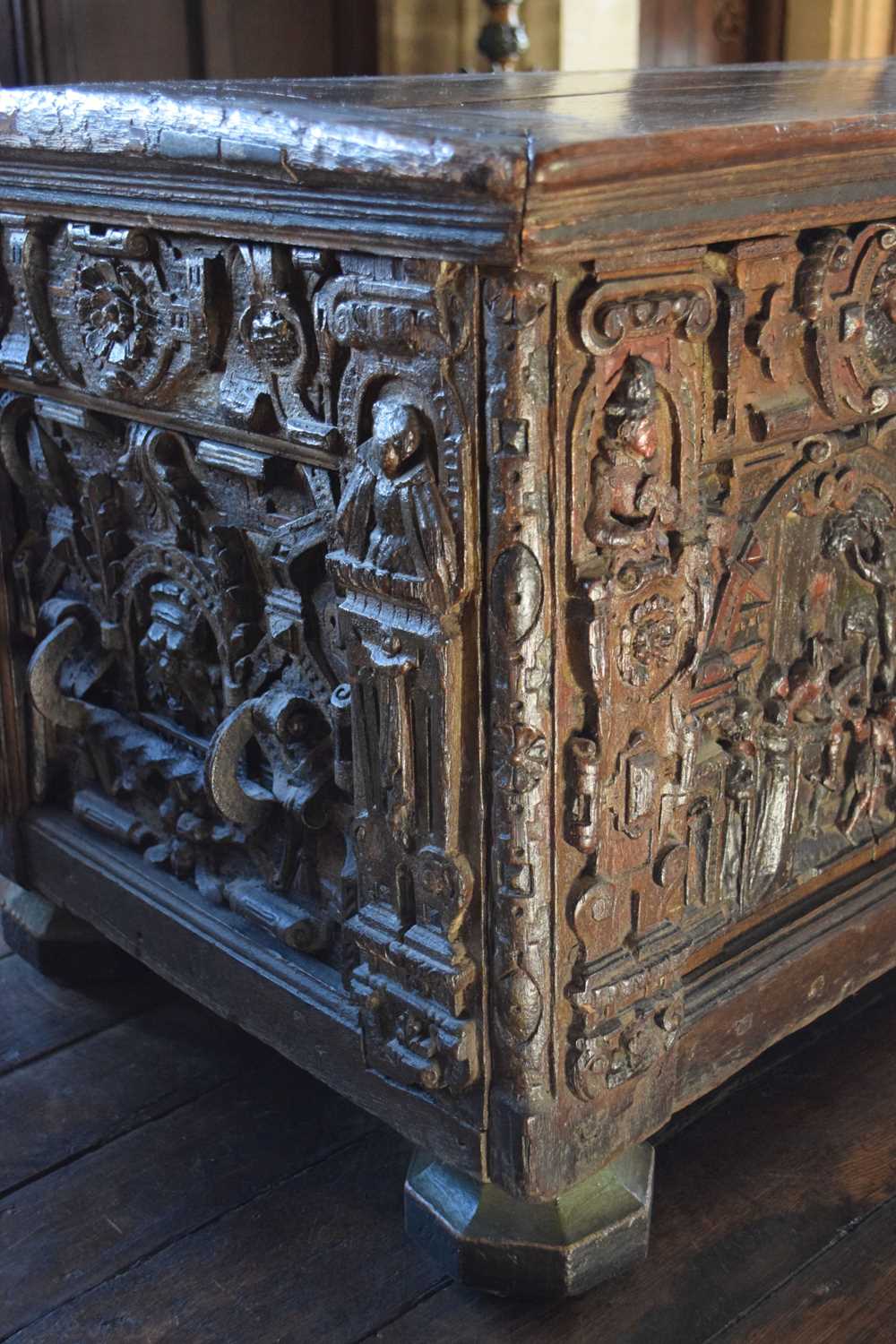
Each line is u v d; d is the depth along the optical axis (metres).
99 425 1.40
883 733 1.45
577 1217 1.22
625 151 0.90
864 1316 1.21
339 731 1.21
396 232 0.96
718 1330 1.20
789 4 2.73
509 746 1.05
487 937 1.13
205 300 1.17
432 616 1.05
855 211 1.11
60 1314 1.22
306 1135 1.43
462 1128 1.19
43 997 1.66
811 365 1.17
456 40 2.22
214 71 2.11
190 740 1.46
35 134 1.25
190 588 1.37
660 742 1.13
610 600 1.04
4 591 1.59
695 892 1.30
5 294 1.43
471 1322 1.21
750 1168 1.37
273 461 1.22
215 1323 1.21
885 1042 1.55
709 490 1.17
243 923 1.41
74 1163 1.40
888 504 1.35
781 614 1.29
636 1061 1.19
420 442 1.02
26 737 1.63
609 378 1.00
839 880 1.48
